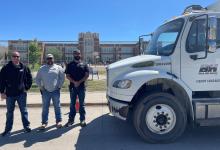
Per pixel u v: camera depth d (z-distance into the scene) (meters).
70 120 4.58
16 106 6.00
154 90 3.80
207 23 3.54
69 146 3.65
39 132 4.27
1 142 3.85
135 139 3.87
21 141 3.88
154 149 3.48
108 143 3.73
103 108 5.89
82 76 4.48
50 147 3.63
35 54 11.77
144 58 3.79
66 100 6.48
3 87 4.08
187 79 3.67
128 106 3.67
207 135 4.00
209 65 3.66
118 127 4.43
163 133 3.67
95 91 7.82
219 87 3.68
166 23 3.99
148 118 3.66
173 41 3.73
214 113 3.64
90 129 4.36
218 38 3.66
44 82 4.38
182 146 3.58
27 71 4.18
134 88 3.62
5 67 4.07
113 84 3.77
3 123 4.82
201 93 3.75
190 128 4.30
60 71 4.45
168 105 3.65
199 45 3.65
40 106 6.16
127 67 3.77
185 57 3.67
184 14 3.88
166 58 3.70
